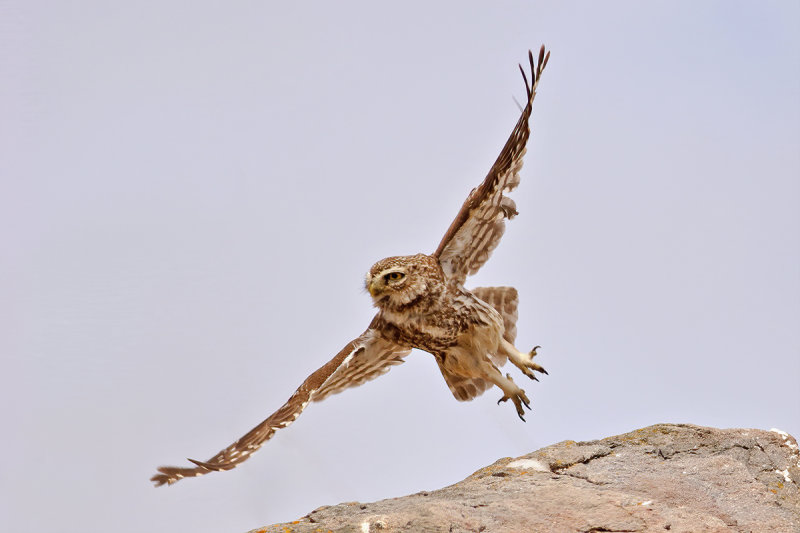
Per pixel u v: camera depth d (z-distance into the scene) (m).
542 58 13.54
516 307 15.38
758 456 13.14
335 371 14.04
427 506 10.97
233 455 12.23
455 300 14.38
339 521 11.11
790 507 11.81
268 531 11.16
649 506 11.08
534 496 11.52
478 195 14.08
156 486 11.45
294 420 12.83
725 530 10.64
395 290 14.10
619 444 13.53
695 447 13.35
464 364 14.72
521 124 13.78
